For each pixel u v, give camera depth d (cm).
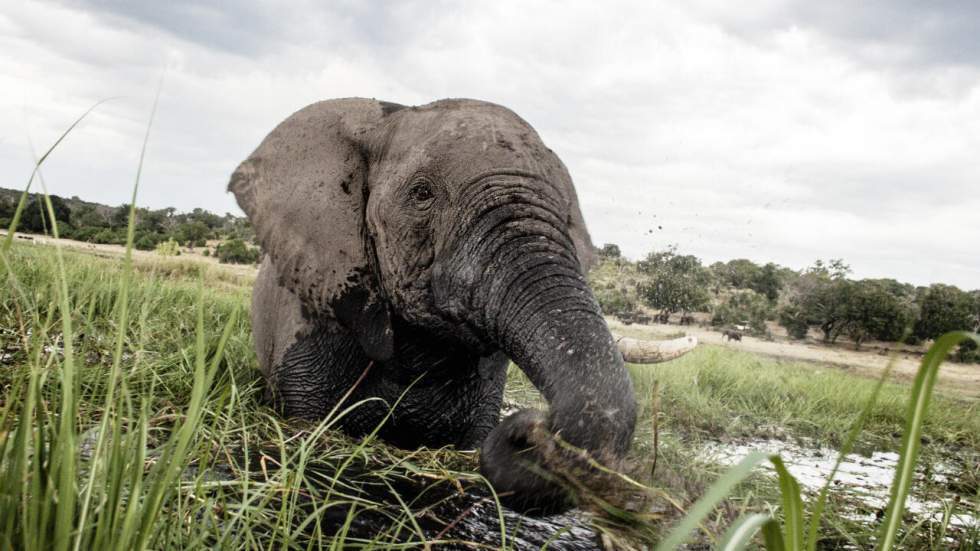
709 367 1073
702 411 785
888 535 109
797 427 854
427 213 384
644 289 3825
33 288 510
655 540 229
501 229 353
